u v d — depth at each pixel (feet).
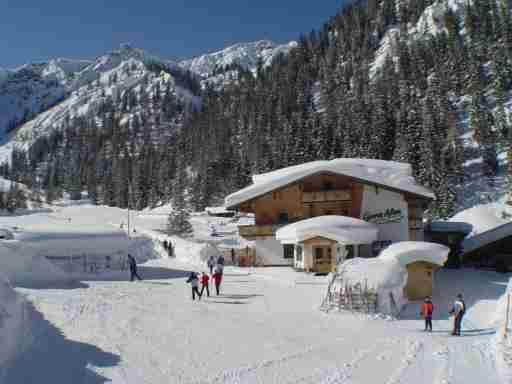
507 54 451.12
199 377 40.91
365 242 116.26
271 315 71.56
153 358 45.55
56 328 53.88
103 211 350.23
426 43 557.74
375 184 130.52
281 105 537.65
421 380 41.52
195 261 139.13
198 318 65.98
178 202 375.04
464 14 593.42
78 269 124.98
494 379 41.83
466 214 159.94
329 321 69.62
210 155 492.54
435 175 265.95
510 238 127.65
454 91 437.58
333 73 595.88
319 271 115.65
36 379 37.24
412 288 89.20
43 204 490.49
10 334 43.42
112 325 57.93
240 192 137.39
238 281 105.40
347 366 45.78
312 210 136.67
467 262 131.34
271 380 40.70
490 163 311.88
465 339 60.90
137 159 609.42
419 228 132.87
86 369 40.78
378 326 68.49
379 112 366.43
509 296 63.52
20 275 92.48
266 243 135.74
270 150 397.80
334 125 400.67
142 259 148.87
